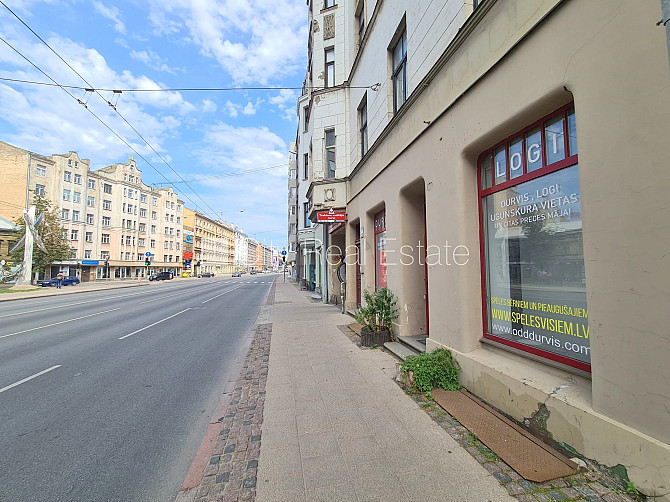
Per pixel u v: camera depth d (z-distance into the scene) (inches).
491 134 143.3
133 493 100.5
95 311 546.9
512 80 128.1
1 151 1670.8
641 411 82.1
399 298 253.4
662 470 76.4
